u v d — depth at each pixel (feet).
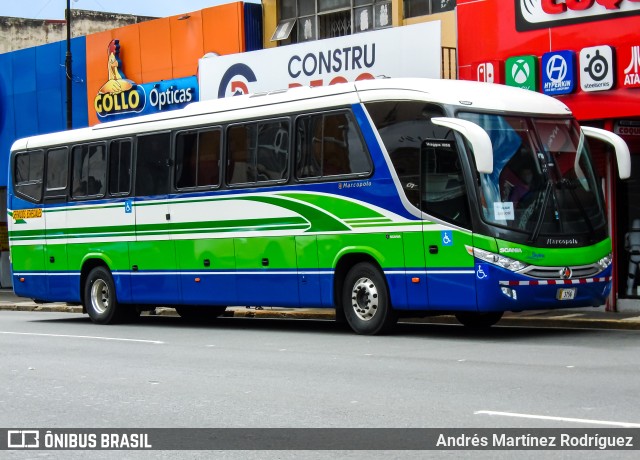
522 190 54.49
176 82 98.99
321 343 55.72
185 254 69.26
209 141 67.82
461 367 43.70
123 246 73.97
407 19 83.35
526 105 56.65
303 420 32.48
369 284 58.70
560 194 55.42
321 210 60.49
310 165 61.31
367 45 79.00
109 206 74.90
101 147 75.92
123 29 103.76
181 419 33.37
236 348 54.49
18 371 46.55
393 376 41.50
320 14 91.35
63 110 110.42
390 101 57.47
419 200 55.88
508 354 48.19
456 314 65.51
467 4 74.64
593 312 69.31
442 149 54.90
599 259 55.83
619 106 66.33
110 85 104.94
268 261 63.67
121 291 74.43
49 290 80.48
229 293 66.39
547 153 55.93
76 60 108.58
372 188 57.98
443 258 54.85
